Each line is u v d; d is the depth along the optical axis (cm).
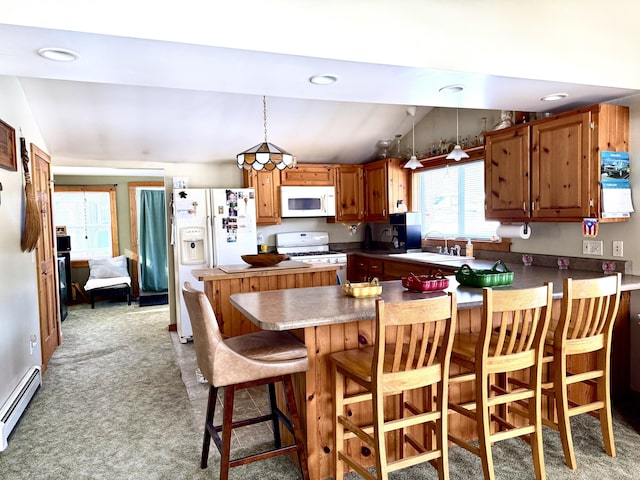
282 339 229
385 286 279
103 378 380
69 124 431
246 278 367
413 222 514
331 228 618
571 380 230
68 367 411
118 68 218
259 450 253
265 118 468
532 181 321
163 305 705
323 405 224
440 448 202
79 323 588
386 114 502
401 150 565
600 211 279
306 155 568
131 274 778
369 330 234
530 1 250
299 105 456
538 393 216
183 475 230
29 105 389
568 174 295
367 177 582
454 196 484
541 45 253
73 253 765
